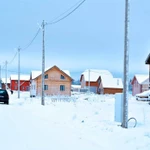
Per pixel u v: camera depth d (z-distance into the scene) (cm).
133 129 1138
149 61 3078
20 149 820
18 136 1034
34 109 2369
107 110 2098
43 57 2864
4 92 3362
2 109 2317
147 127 1195
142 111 1942
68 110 2106
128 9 1218
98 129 1178
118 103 1410
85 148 846
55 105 2667
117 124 1306
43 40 2881
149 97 3719
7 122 1437
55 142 930
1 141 937
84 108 2280
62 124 1385
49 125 1348
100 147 862
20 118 1644
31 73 6575
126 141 928
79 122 1428
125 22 1223
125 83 1214
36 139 979
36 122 1464
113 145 890
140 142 900
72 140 968
